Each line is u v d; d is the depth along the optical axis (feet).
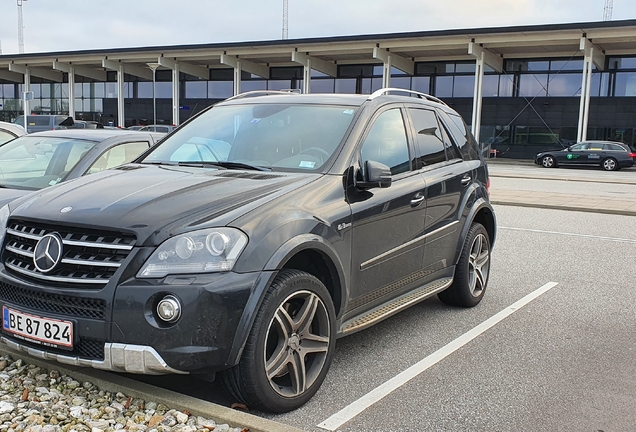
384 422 11.01
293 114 14.79
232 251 10.13
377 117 14.65
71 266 10.43
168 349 9.75
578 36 102.27
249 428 10.12
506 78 122.31
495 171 86.74
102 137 22.20
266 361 10.70
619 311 18.45
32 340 10.58
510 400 12.07
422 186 15.21
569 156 100.78
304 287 11.14
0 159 21.49
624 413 11.59
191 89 145.79
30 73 153.28
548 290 20.84
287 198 11.45
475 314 17.97
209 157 14.39
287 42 120.16
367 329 16.39
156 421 10.26
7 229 11.52
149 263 9.93
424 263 15.69
